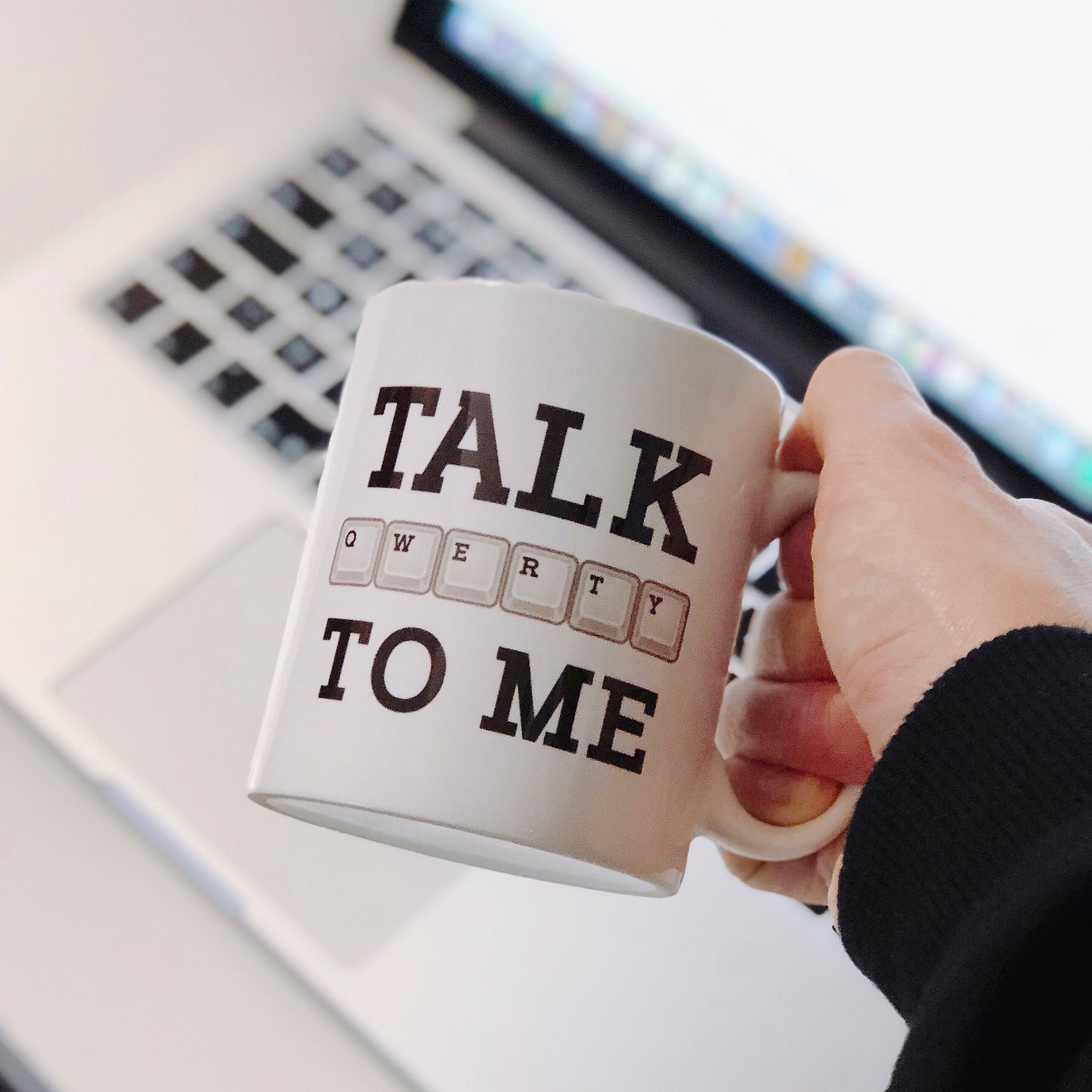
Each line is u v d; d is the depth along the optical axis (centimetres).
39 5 68
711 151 65
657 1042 43
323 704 26
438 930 44
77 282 60
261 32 71
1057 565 28
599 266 65
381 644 26
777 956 45
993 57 57
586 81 66
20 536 52
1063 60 56
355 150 67
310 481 55
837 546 30
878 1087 43
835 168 62
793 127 63
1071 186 58
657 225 66
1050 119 57
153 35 69
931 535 28
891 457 29
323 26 71
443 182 67
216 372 58
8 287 59
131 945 42
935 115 59
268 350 59
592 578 26
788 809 33
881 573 29
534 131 68
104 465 54
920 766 26
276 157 66
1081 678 24
